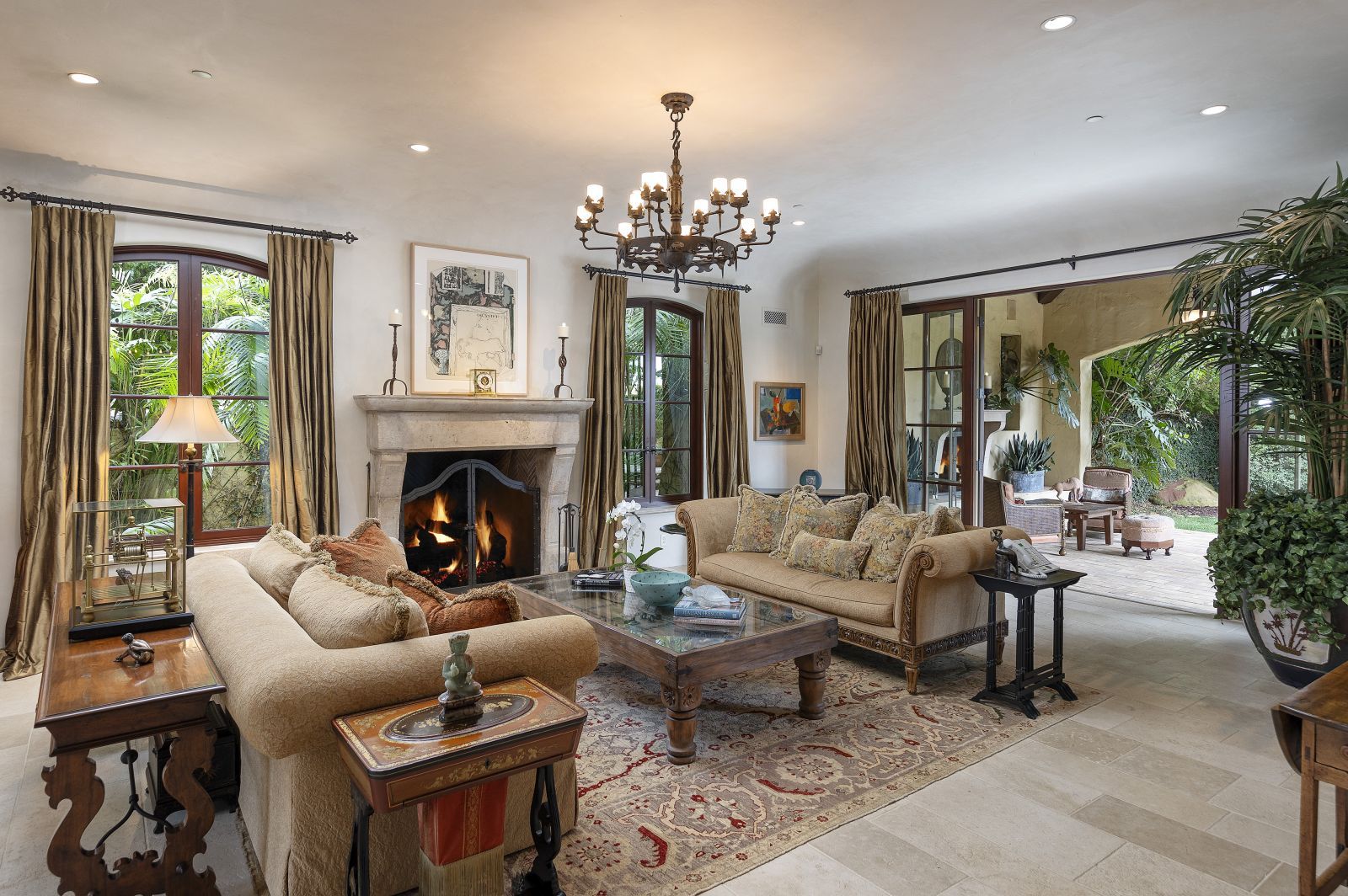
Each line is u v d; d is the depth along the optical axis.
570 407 6.15
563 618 2.47
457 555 6.13
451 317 5.86
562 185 5.32
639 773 3.03
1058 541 8.37
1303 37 3.20
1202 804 2.76
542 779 2.19
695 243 3.58
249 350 5.30
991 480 6.64
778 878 2.32
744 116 4.05
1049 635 4.96
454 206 5.66
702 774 3.02
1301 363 3.88
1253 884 2.28
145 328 4.93
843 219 6.21
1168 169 4.95
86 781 1.94
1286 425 3.82
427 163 4.84
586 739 3.38
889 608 3.95
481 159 4.77
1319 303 3.36
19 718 3.62
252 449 5.32
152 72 3.47
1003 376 9.79
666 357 7.36
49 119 3.98
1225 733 3.38
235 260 5.18
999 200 5.69
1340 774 1.81
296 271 5.18
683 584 3.79
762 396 7.88
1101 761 3.11
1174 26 3.10
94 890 1.98
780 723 3.52
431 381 5.79
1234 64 3.46
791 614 3.69
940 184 5.29
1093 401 10.27
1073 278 6.29
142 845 2.50
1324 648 3.77
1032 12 2.98
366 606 2.24
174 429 3.76
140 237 4.78
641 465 7.18
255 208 5.09
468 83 3.62
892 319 7.40
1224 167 4.89
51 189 4.48
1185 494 10.35
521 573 6.43
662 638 3.28
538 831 2.20
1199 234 5.53
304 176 4.94
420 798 1.75
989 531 4.11
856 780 2.96
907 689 3.95
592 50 3.27
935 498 7.35
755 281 7.75
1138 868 2.36
